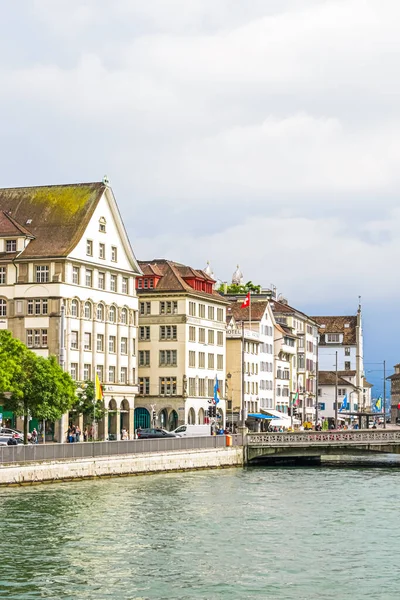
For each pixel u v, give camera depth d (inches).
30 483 3174.2
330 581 1909.4
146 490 3228.3
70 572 1951.3
